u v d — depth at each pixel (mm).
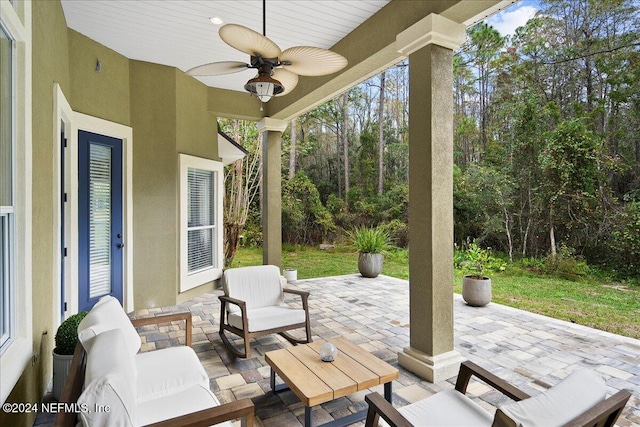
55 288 3088
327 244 12836
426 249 2902
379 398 1521
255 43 2314
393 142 13758
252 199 11875
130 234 4766
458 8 2723
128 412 1241
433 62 2859
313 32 3988
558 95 8055
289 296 5809
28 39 2029
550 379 2889
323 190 14312
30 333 2020
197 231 5977
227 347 3369
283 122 6316
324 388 1954
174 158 5172
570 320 5070
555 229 7516
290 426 2225
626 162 6609
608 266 6695
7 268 1899
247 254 12133
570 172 7113
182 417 1423
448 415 1614
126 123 4746
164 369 2068
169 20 3773
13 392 1809
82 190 4125
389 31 3402
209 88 5973
